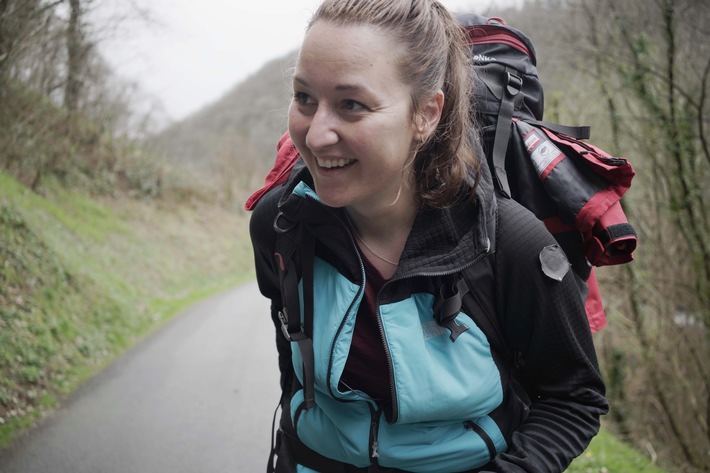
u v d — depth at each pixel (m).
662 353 9.91
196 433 5.48
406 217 1.11
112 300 9.60
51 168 16.25
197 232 22.12
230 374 7.47
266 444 5.32
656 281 9.62
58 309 7.92
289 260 1.19
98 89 18.39
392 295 1.10
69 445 5.03
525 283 1.10
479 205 1.07
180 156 29.30
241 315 12.20
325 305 1.15
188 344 9.05
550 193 1.26
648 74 8.66
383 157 0.98
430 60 0.99
